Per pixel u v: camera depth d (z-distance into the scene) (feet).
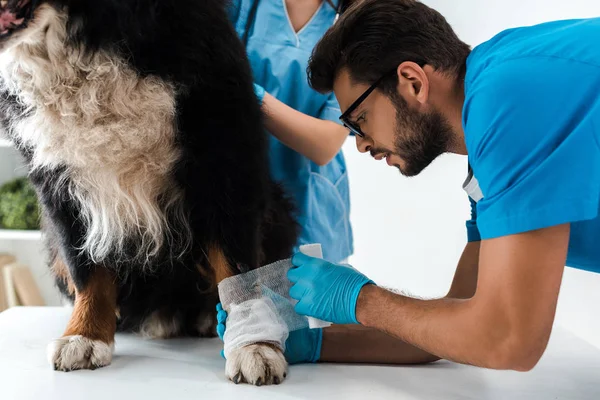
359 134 4.86
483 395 4.28
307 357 4.96
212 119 4.87
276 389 4.29
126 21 4.71
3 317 6.23
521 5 9.43
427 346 4.08
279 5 7.27
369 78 4.52
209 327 5.91
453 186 10.76
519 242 3.57
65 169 5.15
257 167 5.11
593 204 3.49
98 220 5.22
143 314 5.85
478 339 3.75
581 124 3.53
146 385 4.35
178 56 4.82
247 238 5.13
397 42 4.41
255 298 4.92
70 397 4.09
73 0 4.64
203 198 5.08
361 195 11.03
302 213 7.45
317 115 7.64
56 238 5.45
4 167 12.15
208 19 4.91
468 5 9.53
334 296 4.54
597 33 3.83
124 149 5.03
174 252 5.47
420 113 4.51
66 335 4.95
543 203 3.50
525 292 3.55
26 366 4.75
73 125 4.94
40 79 4.84
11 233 11.27
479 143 3.74
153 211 5.30
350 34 4.61
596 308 8.47
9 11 4.35
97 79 4.85
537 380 4.62
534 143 3.58
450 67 4.45
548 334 3.68
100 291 5.25
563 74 3.66
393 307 4.28
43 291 12.72
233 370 4.43
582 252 4.69
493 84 3.74
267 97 6.49
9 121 5.18
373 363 5.00
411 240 11.02
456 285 5.39
